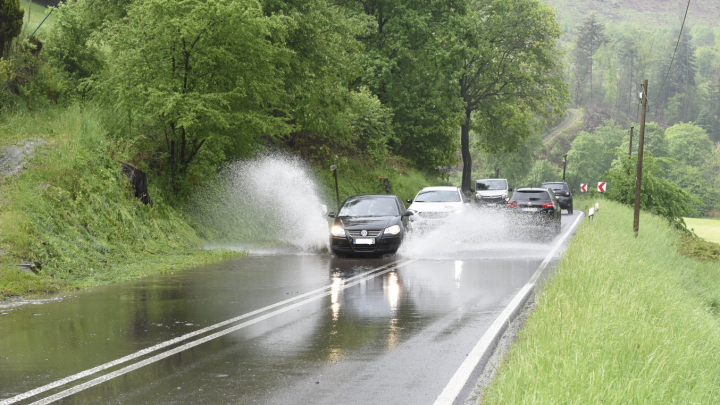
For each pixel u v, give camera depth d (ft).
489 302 34.50
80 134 57.31
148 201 59.26
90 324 28.48
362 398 18.45
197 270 47.57
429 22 138.72
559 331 23.15
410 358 22.93
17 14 64.69
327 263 52.26
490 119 213.25
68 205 48.80
